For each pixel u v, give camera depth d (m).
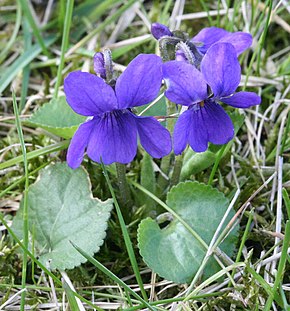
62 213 0.32
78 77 0.29
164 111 0.34
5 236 0.33
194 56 0.31
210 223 0.32
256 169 0.34
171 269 0.31
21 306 0.30
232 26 0.37
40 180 0.33
